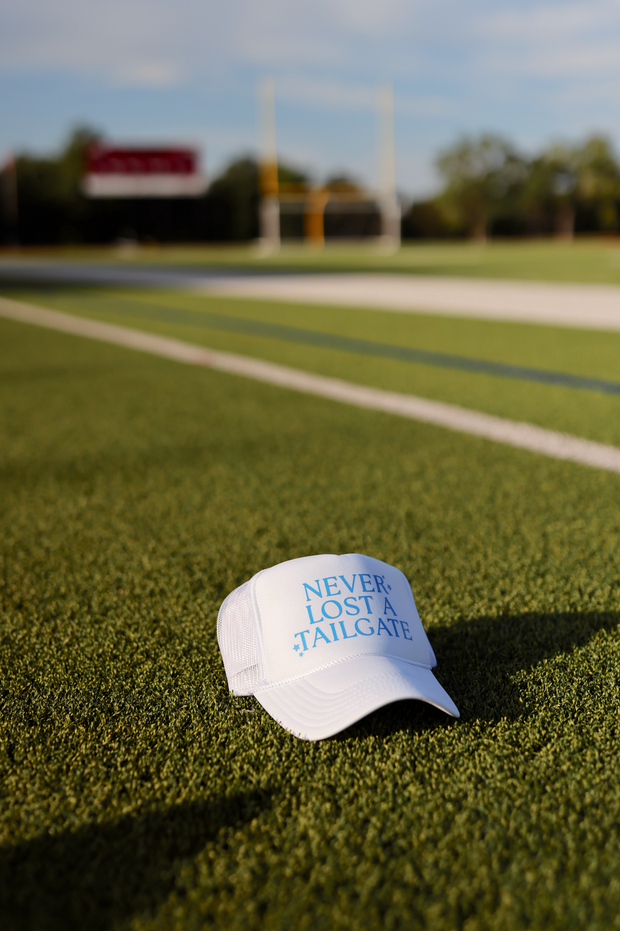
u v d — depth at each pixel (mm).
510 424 4027
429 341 7324
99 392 5102
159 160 42500
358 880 1044
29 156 50719
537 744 1338
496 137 60750
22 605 1992
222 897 1022
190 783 1254
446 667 1618
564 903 1003
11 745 1373
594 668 1612
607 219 61344
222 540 2471
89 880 1058
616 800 1195
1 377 5680
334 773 1264
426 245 54000
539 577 2117
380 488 3014
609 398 4633
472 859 1077
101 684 1581
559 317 9203
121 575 2188
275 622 1360
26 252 43094
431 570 2184
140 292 14078
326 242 54094
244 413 4414
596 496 2861
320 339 7590
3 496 2990
